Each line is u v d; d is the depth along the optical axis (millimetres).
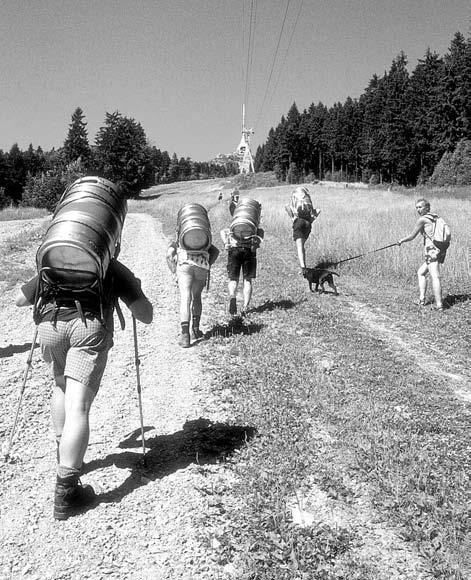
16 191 129250
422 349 9375
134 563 3863
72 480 4277
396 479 4879
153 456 5285
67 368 4348
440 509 4484
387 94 127125
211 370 7613
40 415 6129
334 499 4664
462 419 6504
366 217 26094
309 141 151250
